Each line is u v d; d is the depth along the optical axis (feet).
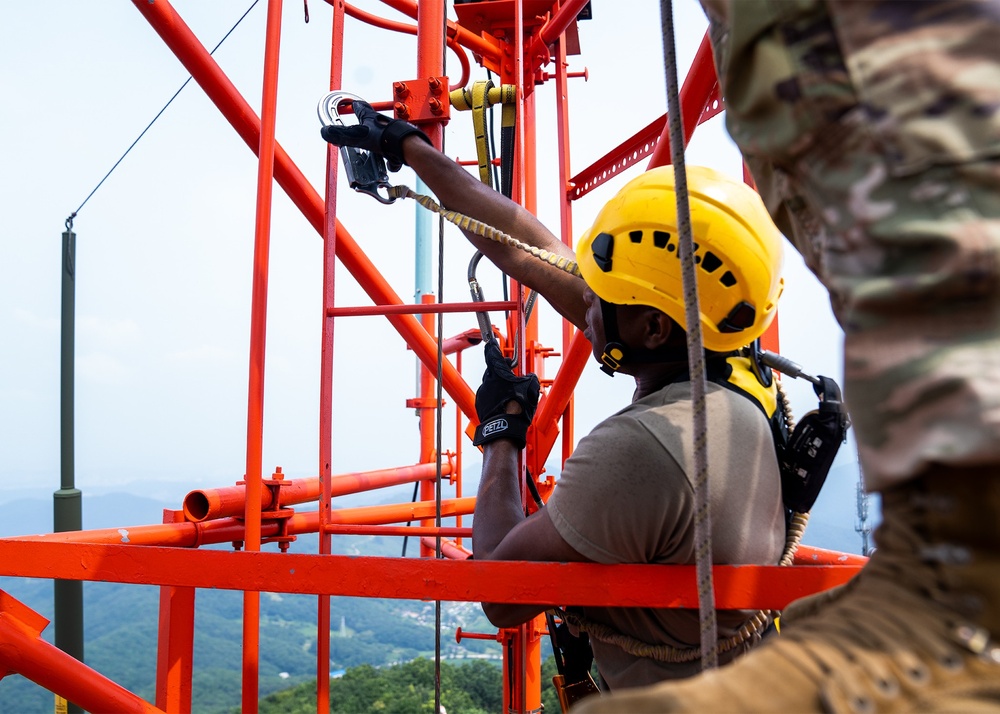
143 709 7.09
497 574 5.70
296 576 6.15
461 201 7.80
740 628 5.54
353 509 16.80
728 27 2.92
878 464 2.43
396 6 16.92
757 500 5.34
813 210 2.82
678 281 5.55
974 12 2.43
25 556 6.54
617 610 5.74
